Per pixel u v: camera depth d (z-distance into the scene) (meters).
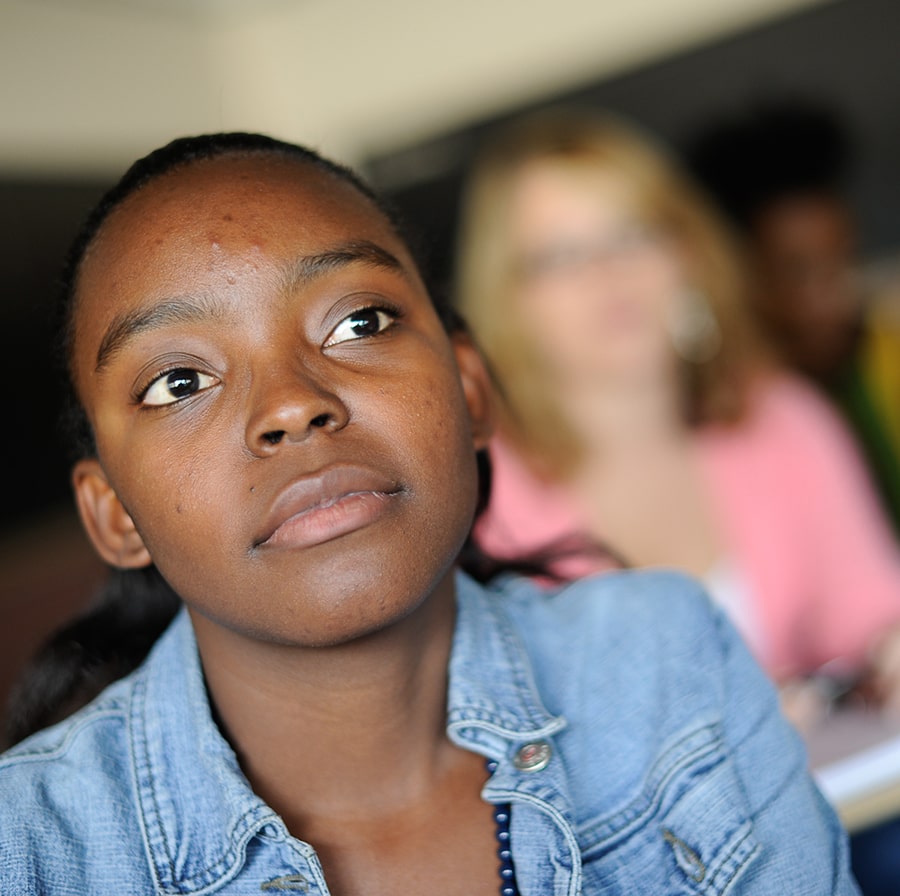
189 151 0.72
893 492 2.06
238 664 0.68
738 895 0.71
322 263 0.66
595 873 0.72
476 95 2.26
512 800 0.69
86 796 0.68
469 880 0.68
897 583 1.98
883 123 2.06
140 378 0.65
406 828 0.69
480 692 0.72
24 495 1.90
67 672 0.92
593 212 2.08
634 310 2.06
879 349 2.09
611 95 2.15
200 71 2.36
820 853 0.75
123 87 2.20
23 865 0.63
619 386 2.01
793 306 2.07
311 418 0.60
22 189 1.98
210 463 0.62
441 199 2.27
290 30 2.40
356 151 2.40
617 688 0.79
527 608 0.88
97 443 0.70
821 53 2.06
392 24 2.33
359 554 0.60
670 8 2.12
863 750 1.23
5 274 1.92
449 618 0.73
